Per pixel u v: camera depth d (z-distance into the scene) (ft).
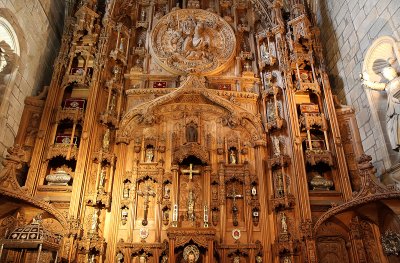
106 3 52.24
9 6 38.50
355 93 44.14
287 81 45.01
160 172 40.73
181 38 49.98
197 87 44.75
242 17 54.54
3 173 34.37
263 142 42.70
